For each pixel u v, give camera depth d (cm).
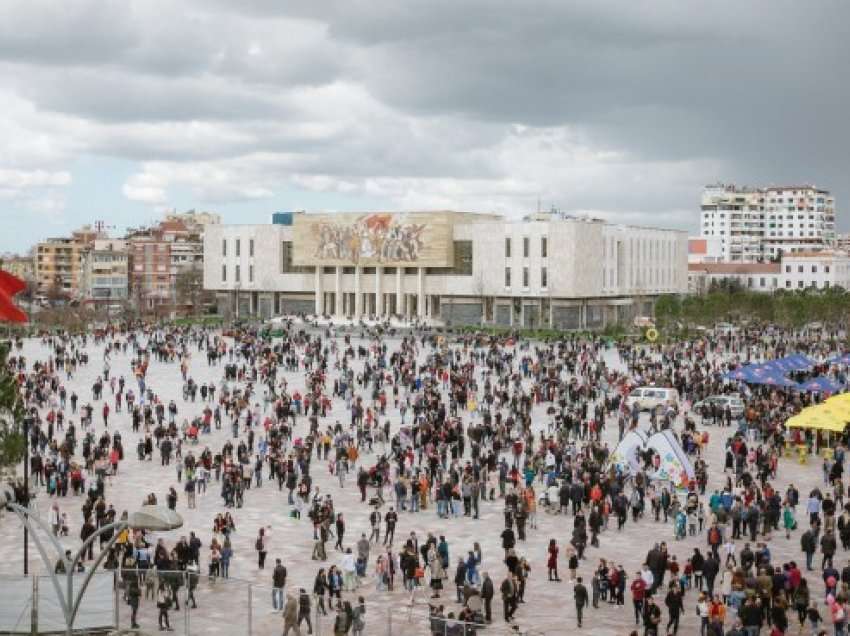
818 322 19850
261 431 7525
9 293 3469
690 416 8262
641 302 19988
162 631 2861
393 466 6275
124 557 3872
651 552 3859
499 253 18362
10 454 3753
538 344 14462
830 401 6134
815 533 4366
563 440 6369
